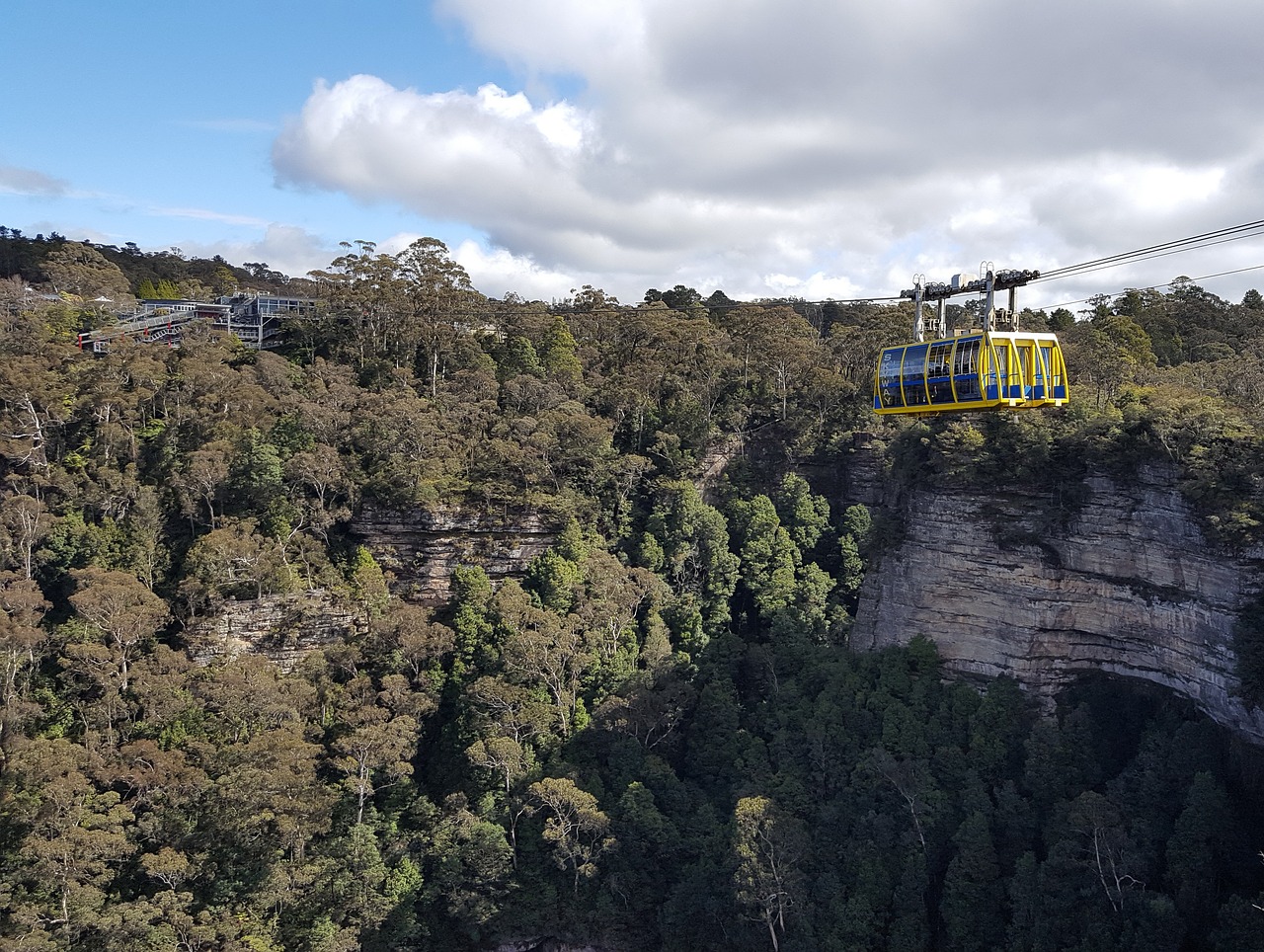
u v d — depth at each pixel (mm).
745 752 82188
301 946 68188
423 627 87938
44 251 184750
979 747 75375
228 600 86688
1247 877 60406
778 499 121125
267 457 92938
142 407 101875
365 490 99375
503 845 74000
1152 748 69312
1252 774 65438
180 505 94375
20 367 98125
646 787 80125
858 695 82562
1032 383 57969
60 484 91562
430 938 74625
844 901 67000
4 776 67688
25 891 63594
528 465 105000
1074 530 78250
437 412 110562
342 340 128750
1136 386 86000
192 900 65750
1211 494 66750
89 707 76250
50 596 87562
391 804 80500
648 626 99875
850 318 194625
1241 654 64562
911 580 89062
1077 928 60500
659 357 136250
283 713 78438
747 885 66312
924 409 62750
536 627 88000
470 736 82688
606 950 74438
